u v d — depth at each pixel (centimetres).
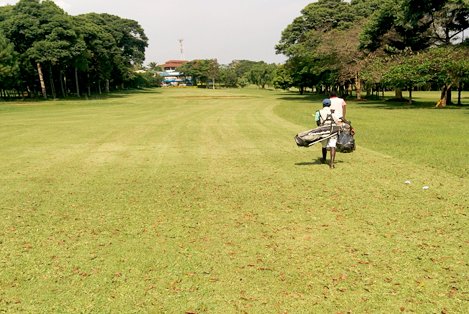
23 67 5550
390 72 3128
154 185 836
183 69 14500
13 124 2225
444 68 2917
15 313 375
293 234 553
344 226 579
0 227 599
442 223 582
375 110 2862
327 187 792
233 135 1619
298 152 1201
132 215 645
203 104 4188
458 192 736
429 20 3425
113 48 7800
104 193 779
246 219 617
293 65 6500
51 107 4031
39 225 605
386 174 890
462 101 4016
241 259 478
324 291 404
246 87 13775
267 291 405
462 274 432
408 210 643
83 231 577
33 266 470
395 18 3422
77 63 5994
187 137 1580
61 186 838
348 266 455
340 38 4522
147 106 4025
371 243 517
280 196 737
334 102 981
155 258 484
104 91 8956
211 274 443
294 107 3431
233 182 849
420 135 1494
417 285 412
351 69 4231
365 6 5466
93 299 397
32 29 5394
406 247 503
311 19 5553
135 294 404
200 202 710
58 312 376
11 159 1153
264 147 1305
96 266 466
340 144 941
